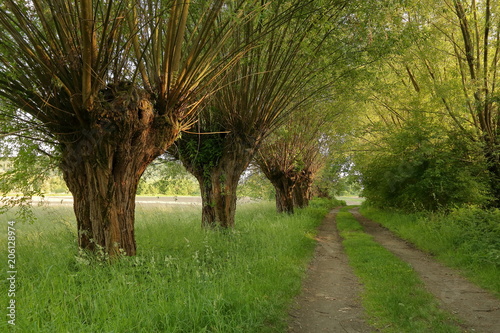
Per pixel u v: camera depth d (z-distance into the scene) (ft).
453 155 53.16
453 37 49.88
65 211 49.16
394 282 22.56
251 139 36.73
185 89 22.41
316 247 37.50
